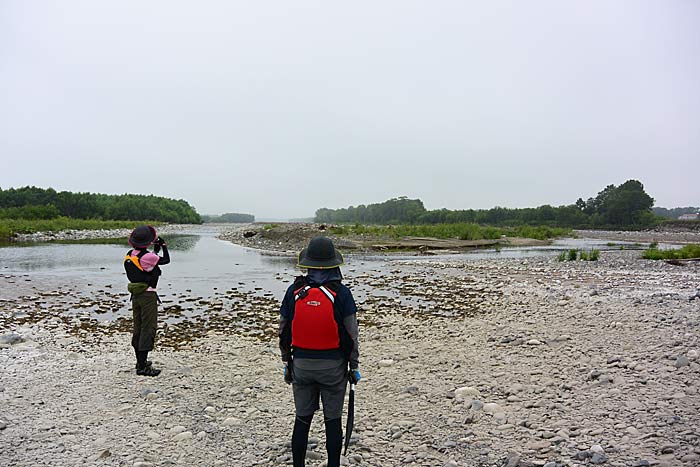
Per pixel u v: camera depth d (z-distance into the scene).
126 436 5.02
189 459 4.54
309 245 4.09
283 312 4.14
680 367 6.43
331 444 3.97
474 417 5.40
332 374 3.91
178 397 6.22
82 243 41.56
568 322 9.88
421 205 162.00
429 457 4.51
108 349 8.69
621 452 4.29
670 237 65.56
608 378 6.19
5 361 7.84
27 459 4.46
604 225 114.00
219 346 8.98
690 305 10.73
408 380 6.90
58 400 6.06
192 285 17.36
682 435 4.46
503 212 127.38
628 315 9.98
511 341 8.77
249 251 34.75
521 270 21.20
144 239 7.14
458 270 21.73
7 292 15.45
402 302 13.67
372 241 40.31
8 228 50.44
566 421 5.11
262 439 4.99
